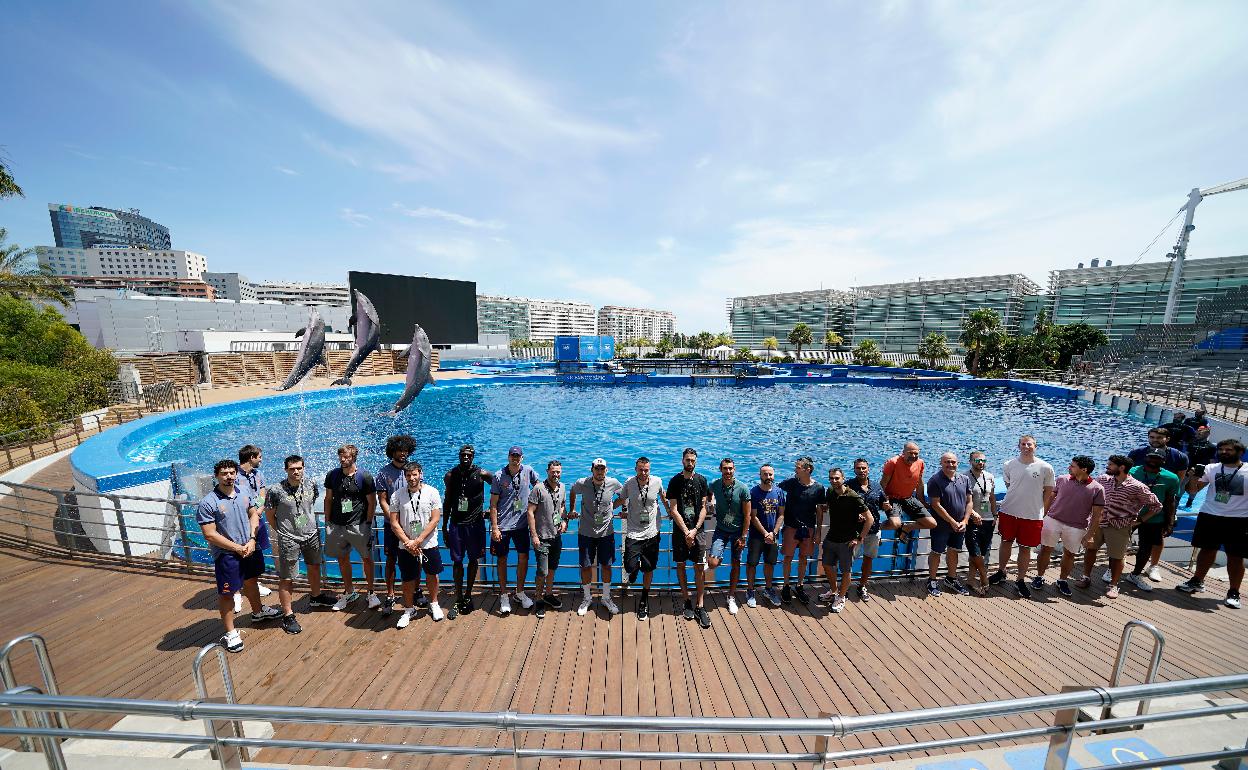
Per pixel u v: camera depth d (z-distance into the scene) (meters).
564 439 17.78
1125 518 4.99
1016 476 5.11
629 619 4.66
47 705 1.95
